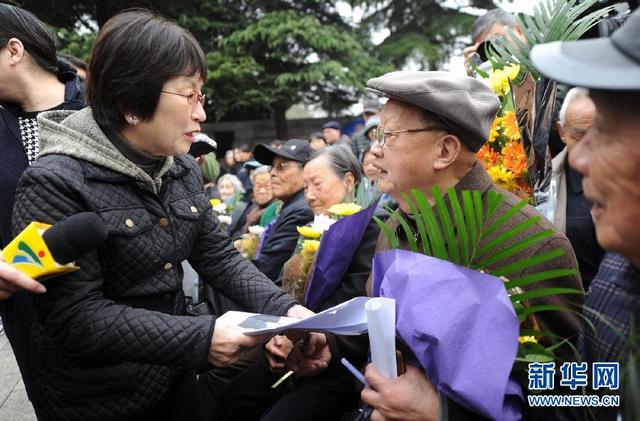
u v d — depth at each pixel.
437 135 1.42
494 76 1.86
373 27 15.68
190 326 1.33
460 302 1.11
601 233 0.86
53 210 1.28
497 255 1.15
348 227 1.83
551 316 1.33
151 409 1.53
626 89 0.73
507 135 1.81
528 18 1.86
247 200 6.80
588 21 1.78
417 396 1.17
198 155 2.48
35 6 12.45
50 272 1.14
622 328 0.99
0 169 1.83
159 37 1.32
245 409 2.10
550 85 1.75
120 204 1.37
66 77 2.01
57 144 1.35
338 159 2.70
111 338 1.28
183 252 1.52
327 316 1.29
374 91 1.51
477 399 1.05
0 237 1.86
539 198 2.03
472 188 1.47
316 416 1.86
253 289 1.66
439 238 1.19
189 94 1.37
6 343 4.02
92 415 1.44
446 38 15.48
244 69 12.83
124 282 1.40
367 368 1.22
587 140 0.87
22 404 3.10
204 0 13.35
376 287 1.29
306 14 14.16
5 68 1.82
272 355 1.83
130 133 1.39
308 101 14.76
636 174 0.79
